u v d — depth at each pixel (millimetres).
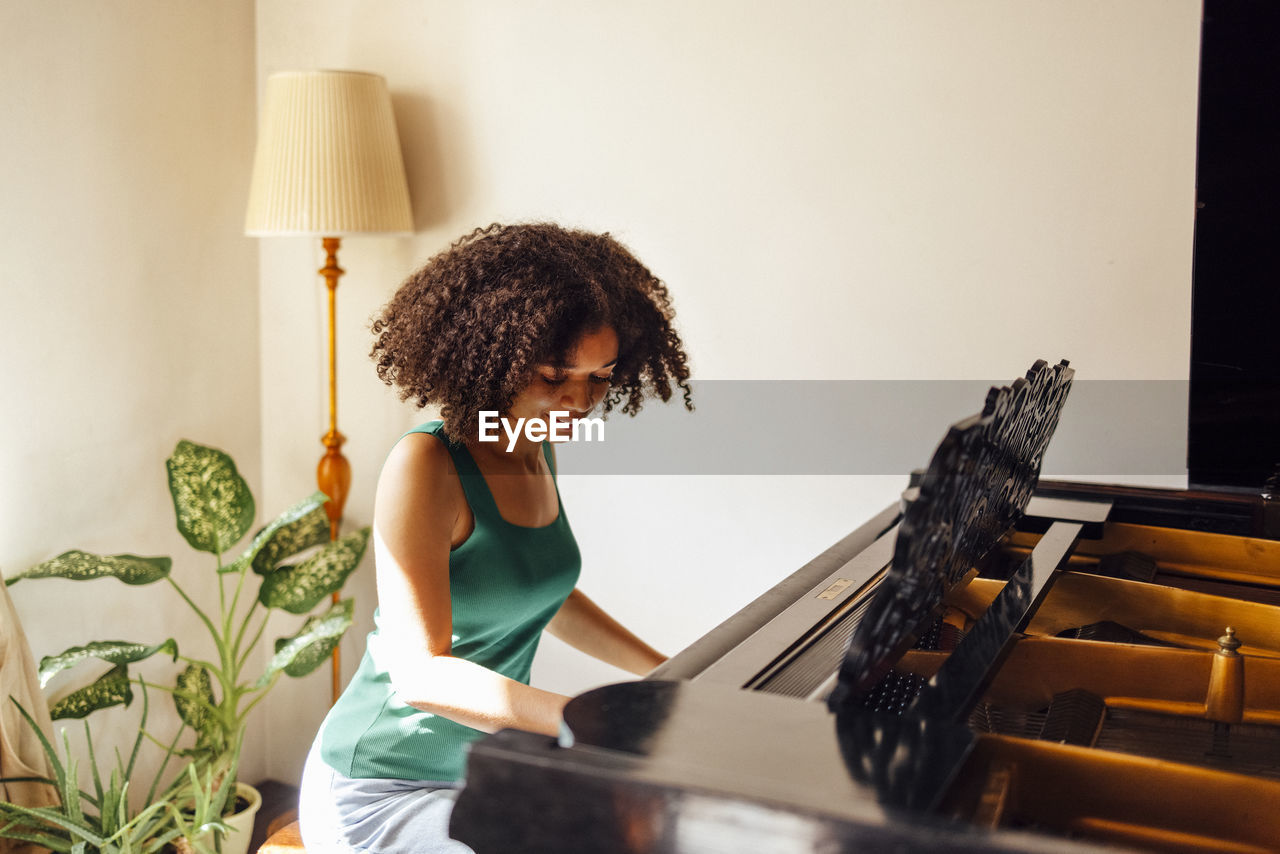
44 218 2359
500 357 1328
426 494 1304
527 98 2451
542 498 1518
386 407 2713
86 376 2477
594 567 2537
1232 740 1138
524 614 1462
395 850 1331
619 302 1417
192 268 2689
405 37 2580
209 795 2311
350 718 1426
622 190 2377
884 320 2162
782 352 2266
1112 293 1971
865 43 2105
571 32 2381
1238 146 1807
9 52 2262
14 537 2365
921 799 723
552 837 784
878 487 2217
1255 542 1611
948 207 2080
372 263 2691
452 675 1207
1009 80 2000
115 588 2590
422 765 1399
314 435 2830
